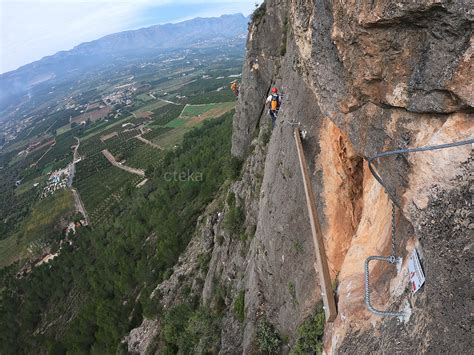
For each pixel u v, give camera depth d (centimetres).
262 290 1630
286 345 1379
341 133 952
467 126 431
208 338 2103
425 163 475
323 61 704
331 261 1053
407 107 500
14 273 8044
